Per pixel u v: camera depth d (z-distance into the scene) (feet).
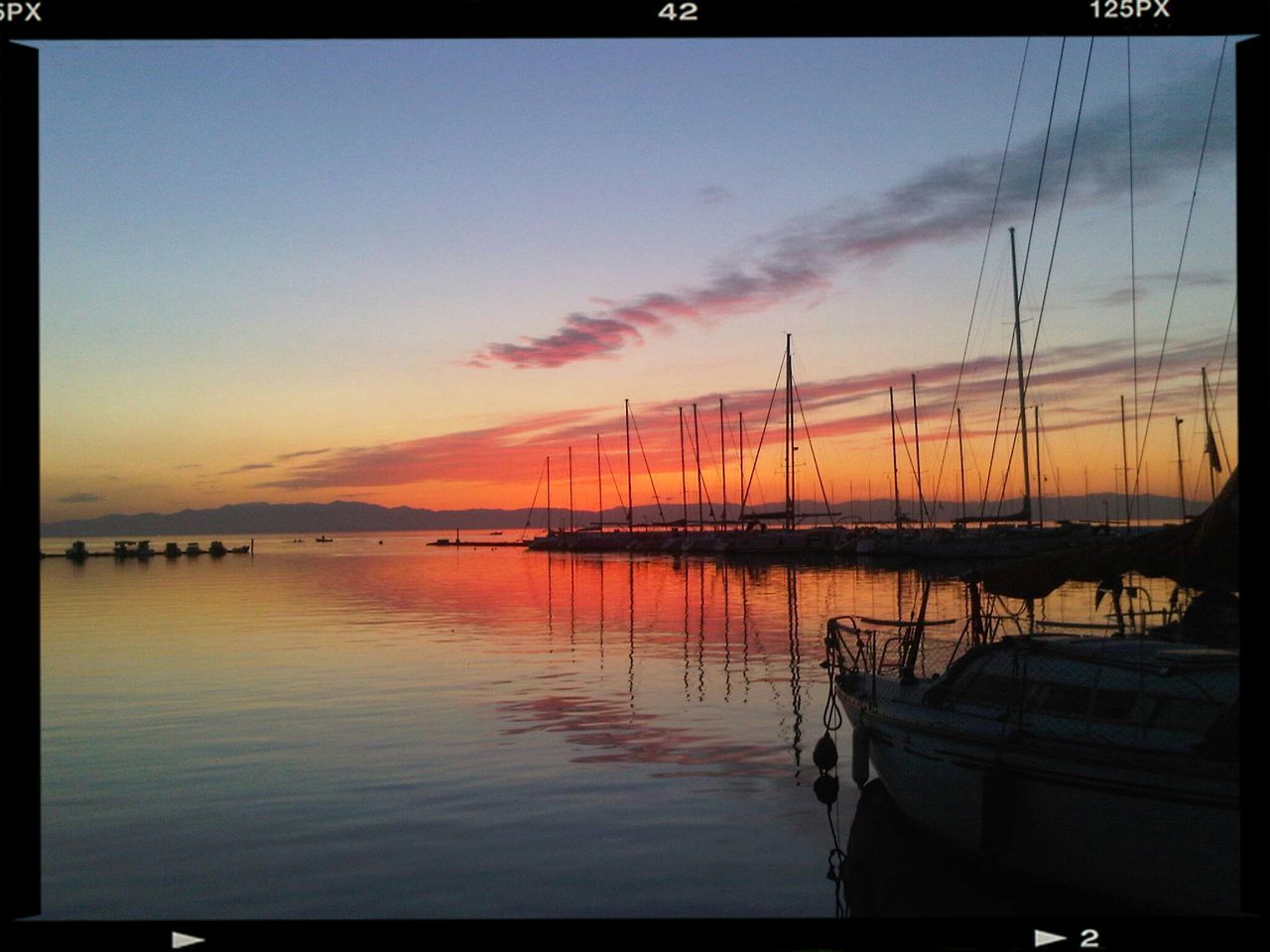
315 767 47.29
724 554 277.03
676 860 34.86
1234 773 26.32
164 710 61.21
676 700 64.13
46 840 36.94
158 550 345.51
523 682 71.36
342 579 208.03
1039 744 31.01
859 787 43.09
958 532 240.73
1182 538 29.50
